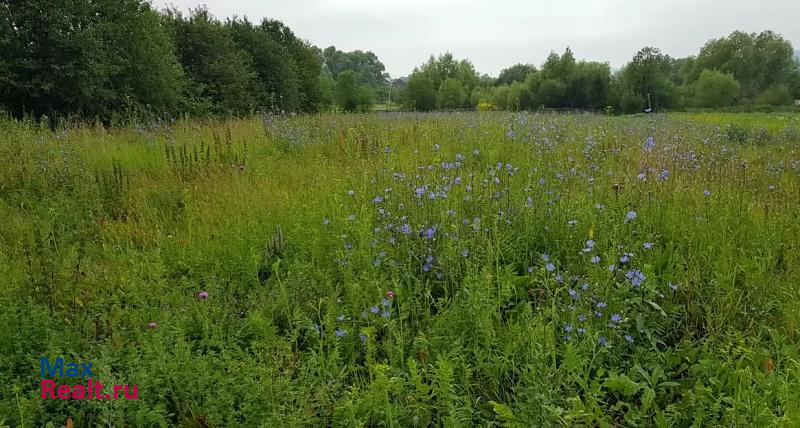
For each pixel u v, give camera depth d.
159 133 11.09
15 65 16.36
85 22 17.83
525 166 6.65
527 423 2.56
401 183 5.47
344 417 2.69
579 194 5.31
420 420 2.73
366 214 4.67
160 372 3.02
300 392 2.78
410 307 3.65
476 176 5.64
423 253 4.23
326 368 3.13
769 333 3.37
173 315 3.61
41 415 2.77
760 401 2.59
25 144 8.34
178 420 2.80
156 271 4.02
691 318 3.71
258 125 12.20
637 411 2.82
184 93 23.92
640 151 7.95
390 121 14.41
